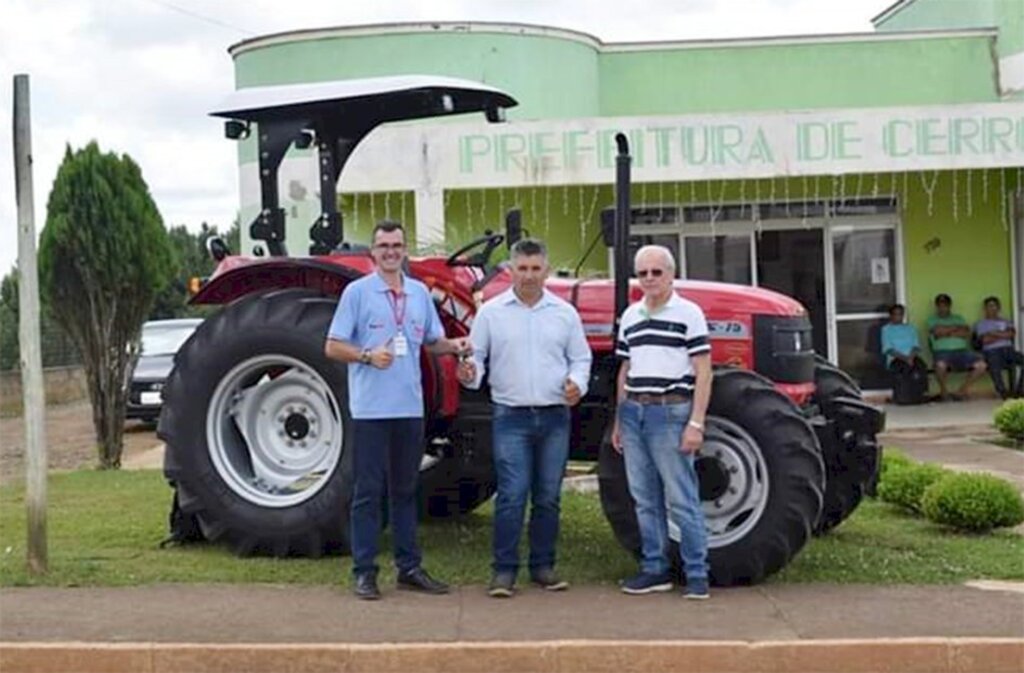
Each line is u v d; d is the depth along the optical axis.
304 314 8.66
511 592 7.66
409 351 7.72
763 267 18.97
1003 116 16.20
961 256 19.22
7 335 25.00
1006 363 18.64
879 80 19.33
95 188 13.98
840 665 6.56
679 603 7.51
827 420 8.95
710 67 19.33
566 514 10.32
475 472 8.85
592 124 15.88
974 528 9.62
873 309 19.14
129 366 14.52
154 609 7.35
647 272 7.61
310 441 8.81
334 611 7.31
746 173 16.05
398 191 16.05
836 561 8.59
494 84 17.95
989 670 6.57
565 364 7.88
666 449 7.62
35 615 7.22
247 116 9.29
